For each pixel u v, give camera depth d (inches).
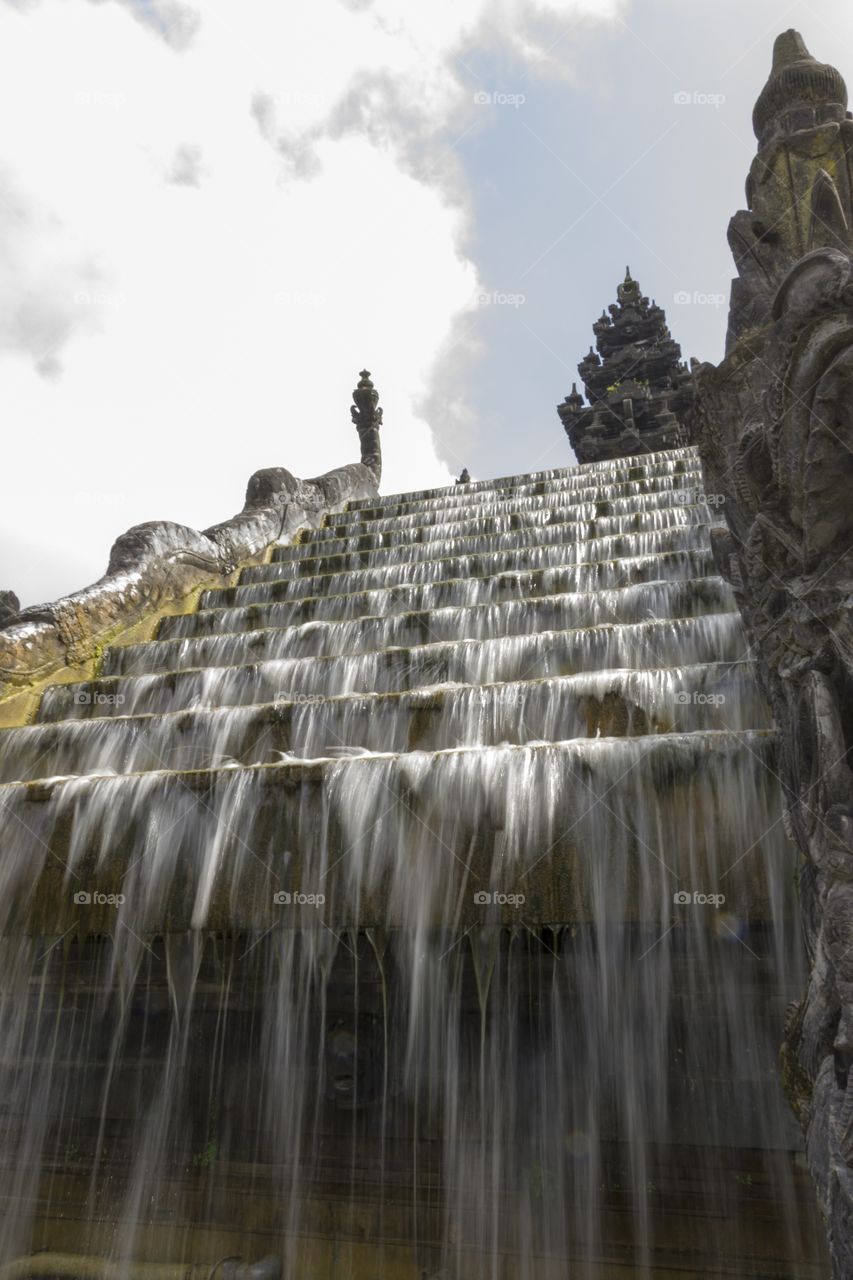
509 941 192.4
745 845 171.5
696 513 470.3
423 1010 191.0
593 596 346.9
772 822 171.3
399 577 471.5
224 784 211.2
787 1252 167.8
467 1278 182.7
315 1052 200.8
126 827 215.6
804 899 144.6
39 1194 214.7
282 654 383.9
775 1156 170.7
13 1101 221.9
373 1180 192.5
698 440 196.5
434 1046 191.2
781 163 205.5
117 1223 207.0
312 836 199.5
